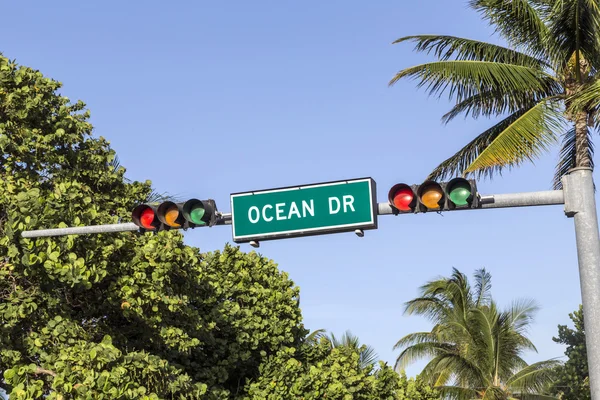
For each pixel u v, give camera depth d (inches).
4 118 716.7
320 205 433.4
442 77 977.5
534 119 914.7
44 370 628.1
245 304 952.3
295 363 924.0
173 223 468.4
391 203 427.5
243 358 900.0
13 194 658.8
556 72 962.7
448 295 1663.4
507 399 1633.9
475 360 1651.1
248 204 445.7
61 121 738.8
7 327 629.3
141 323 732.0
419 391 1231.5
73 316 724.7
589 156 971.3
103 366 625.9
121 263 697.0
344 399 930.7
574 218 430.6
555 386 2284.7
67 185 673.0
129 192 819.4
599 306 421.1
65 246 612.1
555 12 896.9
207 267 946.7
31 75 737.6
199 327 761.0
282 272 1029.2
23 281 655.1
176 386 689.0
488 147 914.1
